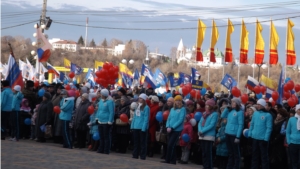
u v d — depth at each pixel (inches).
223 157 623.8
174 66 3828.7
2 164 475.2
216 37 1378.0
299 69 3292.3
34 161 509.7
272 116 561.3
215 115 577.0
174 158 602.2
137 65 3710.6
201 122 583.5
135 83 1234.0
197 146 661.9
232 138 571.8
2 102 714.8
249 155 628.1
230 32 1360.7
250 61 3277.6
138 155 632.4
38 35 1214.3
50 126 761.6
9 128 807.7
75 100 780.0
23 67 1285.7
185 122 652.1
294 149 533.6
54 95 787.4
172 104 661.3
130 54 4050.2
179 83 1125.1
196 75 1078.4
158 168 518.6
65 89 762.2
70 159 544.1
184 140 637.9
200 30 1368.1
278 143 592.4
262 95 821.9
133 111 695.1
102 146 658.8
